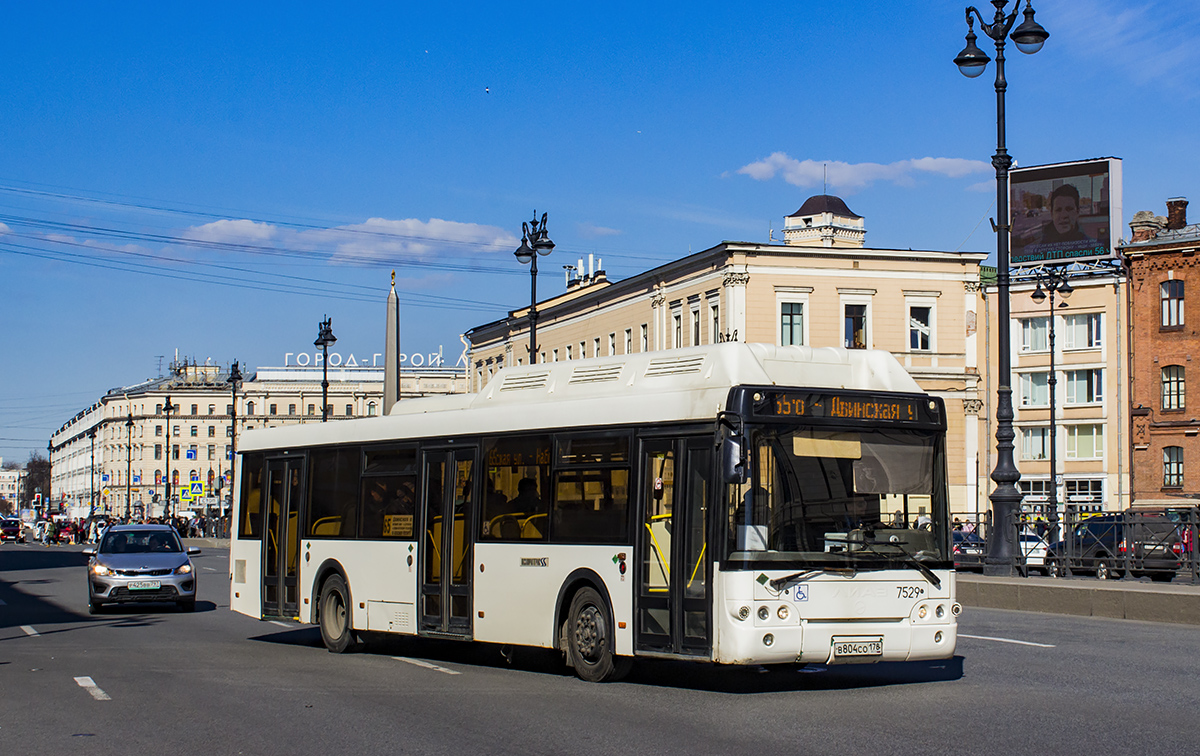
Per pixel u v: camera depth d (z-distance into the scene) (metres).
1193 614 19.30
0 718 11.21
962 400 65.75
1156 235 69.44
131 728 10.63
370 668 15.11
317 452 18.38
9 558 60.72
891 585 12.18
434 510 15.81
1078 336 70.62
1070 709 11.04
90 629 21.23
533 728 10.41
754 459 11.87
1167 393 67.50
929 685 12.73
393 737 10.07
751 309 63.38
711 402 12.28
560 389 14.52
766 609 11.68
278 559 18.98
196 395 151.88
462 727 10.51
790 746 9.41
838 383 12.70
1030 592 22.17
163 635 20.09
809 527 11.97
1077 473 69.88
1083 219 71.06
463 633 15.11
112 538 26.39
